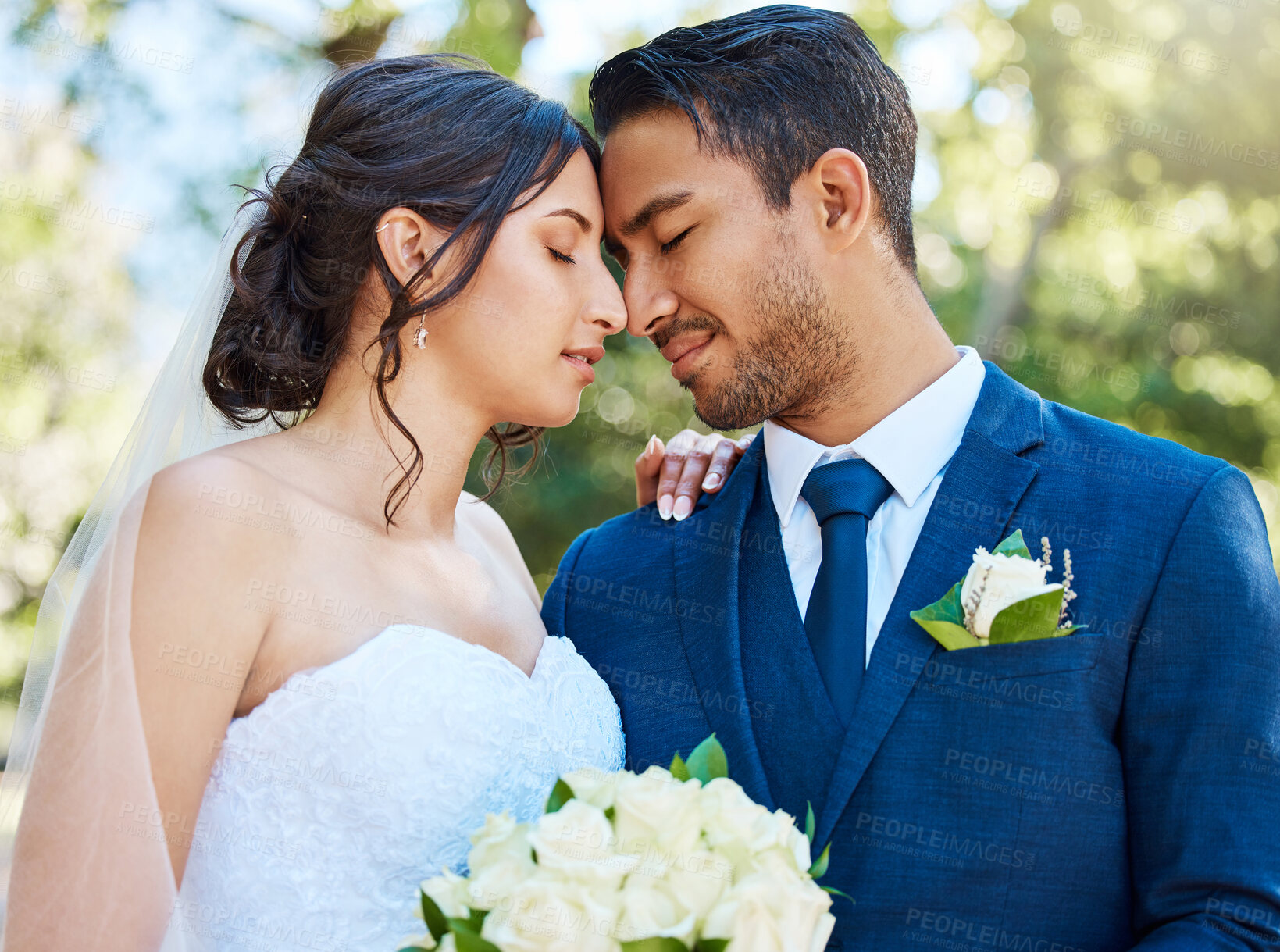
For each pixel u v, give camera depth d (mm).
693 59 2078
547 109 2111
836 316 2068
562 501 8383
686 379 2182
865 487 2045
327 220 2059
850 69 2102
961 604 1845
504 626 2146
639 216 2111
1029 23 9984
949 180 10383
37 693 2021
